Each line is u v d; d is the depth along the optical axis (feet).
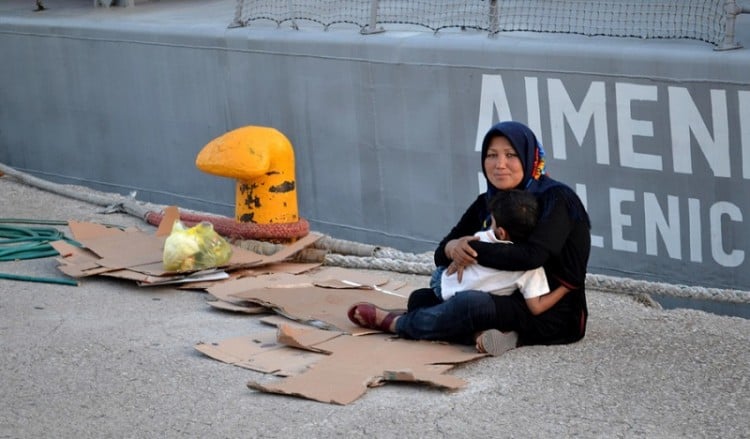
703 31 24.13
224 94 31.19
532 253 15.85
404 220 27.96
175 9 36.45
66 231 27.81
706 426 13.42
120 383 15.84
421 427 13.58
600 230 24.09
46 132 36.76
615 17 26.63
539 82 24.30
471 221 17.46
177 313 19.62
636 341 17.01
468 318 16.19
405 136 27.30
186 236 21.48
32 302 20.48
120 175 34.96
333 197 29.37
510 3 30.19
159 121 33.22
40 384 15.93
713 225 22.47
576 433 13.28
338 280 21.13
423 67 26.37
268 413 14.29
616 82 23.07
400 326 16.89
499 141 16.46
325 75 28.55
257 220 24.62
